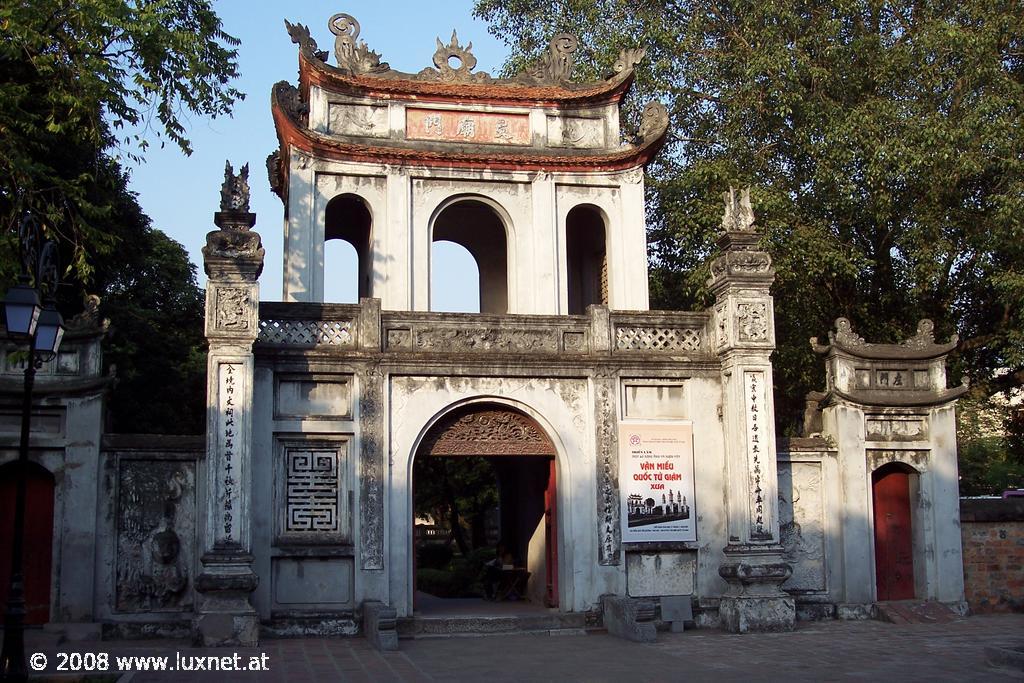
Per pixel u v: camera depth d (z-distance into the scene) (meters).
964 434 44.16
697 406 20.39
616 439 19.89
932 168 25.47
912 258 26.56
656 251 31.11
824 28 27.69
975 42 25.19
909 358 21.50
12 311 12.73
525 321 20.02
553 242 22.84
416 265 22.30
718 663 14.91
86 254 19.20
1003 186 25.73
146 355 33.53
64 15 17.98
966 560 21.55
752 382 19.70
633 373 20.16
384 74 23.16
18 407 18.11
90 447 18.22
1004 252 25.88
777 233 26.58
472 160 22.72
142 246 30.09
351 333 19.27
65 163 23.30
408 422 19.20
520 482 24.44
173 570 18.33
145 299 36.53
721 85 29.55
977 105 25.05
